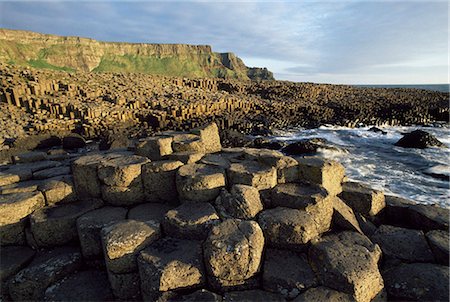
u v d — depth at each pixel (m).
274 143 19.80
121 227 5.24
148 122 24.98
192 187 5.98
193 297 4.29
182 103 29.88
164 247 5.01
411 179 13.59
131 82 42.06
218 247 4.55
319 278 4.52
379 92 55.94
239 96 41.03
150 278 4.49
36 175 7.59
